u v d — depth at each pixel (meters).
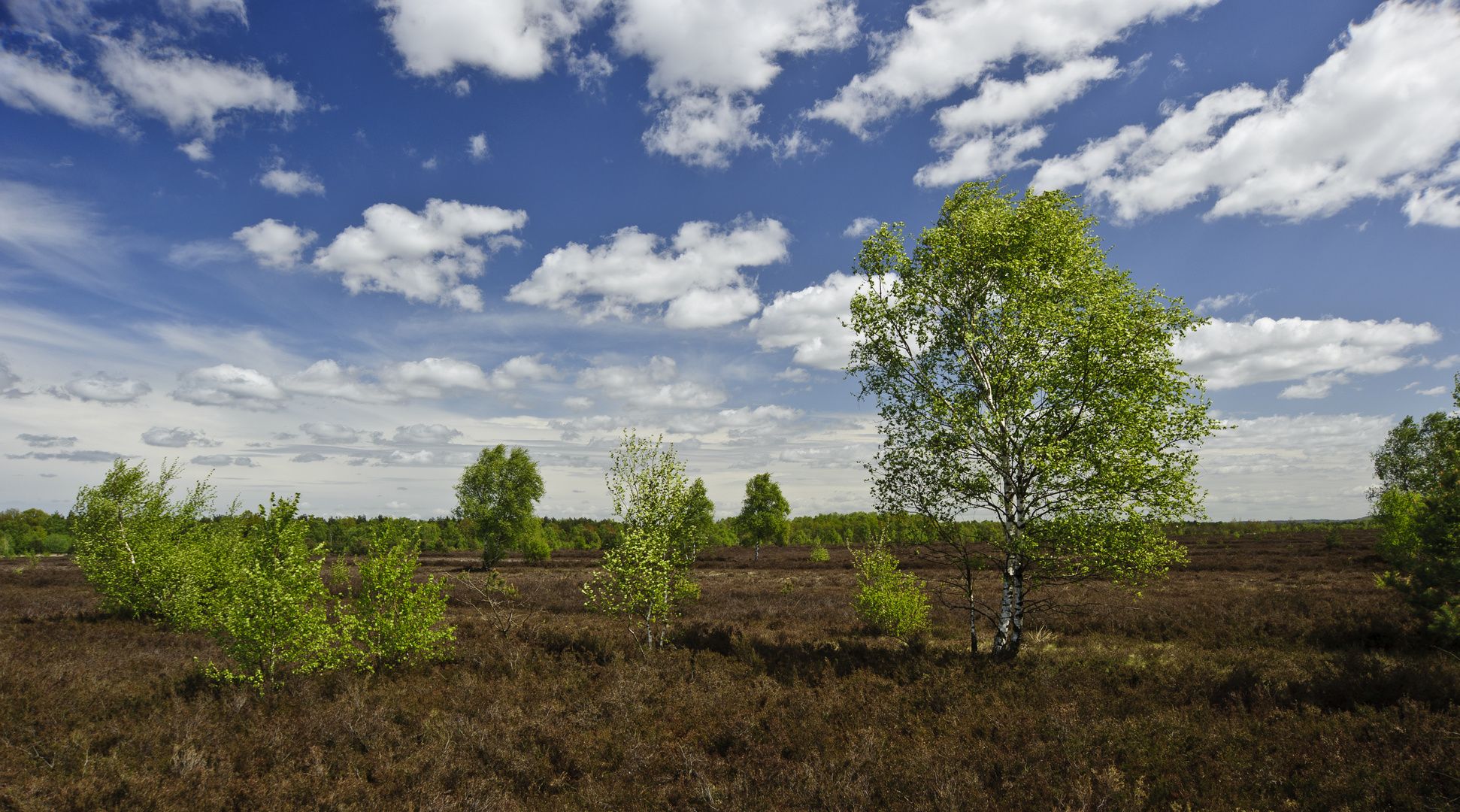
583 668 12.06
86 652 13.98
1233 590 24.28
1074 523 10.84
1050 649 14.09
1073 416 11.27
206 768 6.96
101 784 6.39
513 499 50.50
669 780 6.81
